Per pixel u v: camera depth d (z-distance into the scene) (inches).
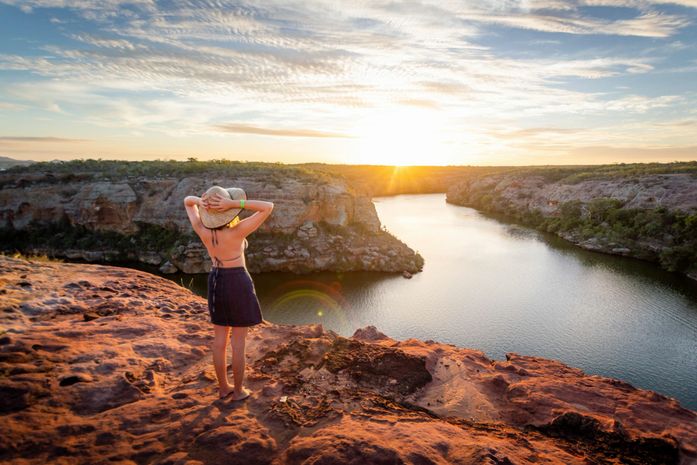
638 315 1806.1
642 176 3673.7
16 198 2878.9
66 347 148.6
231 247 124.8
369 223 2871.6
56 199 2888.8
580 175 4549.7
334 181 2933.1
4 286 217.9
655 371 1359.5
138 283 263.9
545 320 1785.2
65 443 97.3
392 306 1974.7
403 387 148.3
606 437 122.3
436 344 203.5
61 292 222.7
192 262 2527.1
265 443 103.0
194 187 2785.4
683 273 2322.8
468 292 2148.1
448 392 149.2
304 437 106.3
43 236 2859.3
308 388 139.6
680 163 5433.1
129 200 2790.4
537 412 136.7
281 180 2822.3
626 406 143.0
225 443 101.5
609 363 1413.6
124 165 3511.3
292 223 2642.7
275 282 2325.3
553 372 176.1
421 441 104.5
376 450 97.0
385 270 2511.1
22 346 143.1
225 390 128.0
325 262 2534.5
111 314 201.9
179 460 95.0
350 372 152.8
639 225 2874.0
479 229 3855.8
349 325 1760.6
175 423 109.9
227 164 3604.8
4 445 93.4
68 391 120.0
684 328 1667.1
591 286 2186.3
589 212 3430.1
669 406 145.0
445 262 2689.5
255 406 123.4
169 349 162.4
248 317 125.3
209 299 127.2
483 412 137.4
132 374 135.7
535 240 3334.2
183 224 2736.2
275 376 147.5
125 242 2775.6
